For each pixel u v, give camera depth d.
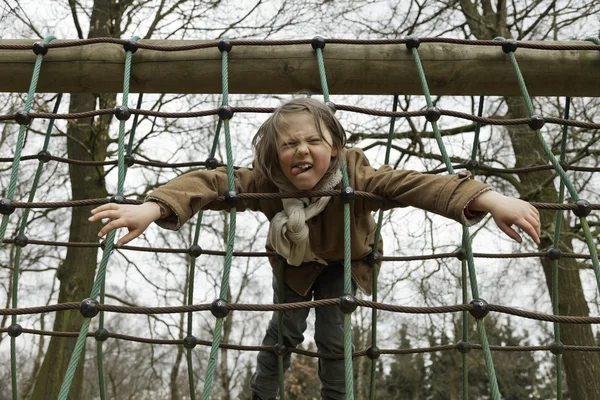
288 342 2.52
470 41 2.43
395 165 7.01
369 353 2.49
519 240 1.67
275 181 2.02
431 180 1.87
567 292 6.43
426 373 25.11
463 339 2.76
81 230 6.54
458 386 21.45
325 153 1.91
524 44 2.43
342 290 2.36
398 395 24.95
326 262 2.27
